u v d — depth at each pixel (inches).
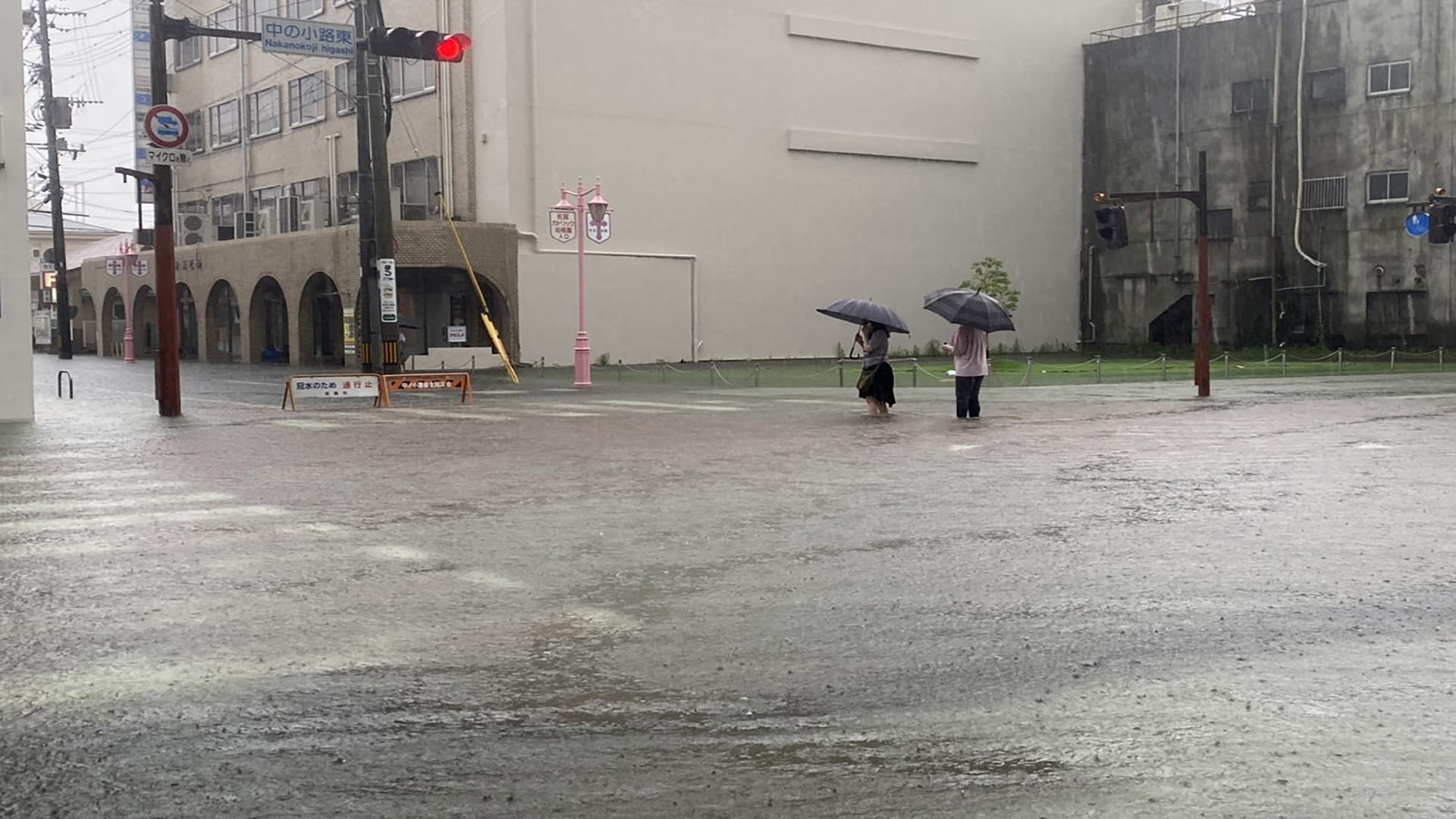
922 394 991.0
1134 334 1975.9
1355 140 1756.9
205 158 2039.9
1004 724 186.9
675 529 360.8
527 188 1503.4
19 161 745.6
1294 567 301.9
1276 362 1581.0
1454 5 1664.6
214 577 294.8
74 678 212.8
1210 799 156.6
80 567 306.2
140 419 756.0
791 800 157.6
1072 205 2015.3
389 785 163.5
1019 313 1963.6
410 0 1589.6
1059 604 264.4
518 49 1489.9
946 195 1873.8
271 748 177.6
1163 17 1977.1
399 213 1578.5
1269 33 1828.2
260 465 518.3
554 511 393.4
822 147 1742.1
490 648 231.6
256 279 1715.1
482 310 1499.8
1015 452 561.9
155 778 166.1
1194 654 225.0
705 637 239.0
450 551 326.6
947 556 318.7
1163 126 1935.3
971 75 1892.2
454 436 643.5
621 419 755.4
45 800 158.6
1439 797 156.3
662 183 1604.3
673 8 1604.3
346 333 1529.3
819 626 247.6
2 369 743.1
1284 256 1825.8
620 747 177.9
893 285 1824.6
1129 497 420.2
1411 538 339.9
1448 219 1161.4
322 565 308.8
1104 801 156.3
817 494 429.4
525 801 157.8
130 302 1851.6
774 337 1712.6
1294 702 195.9
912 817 151.9
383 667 219.9
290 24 906.1
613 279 1569.9
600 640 237.3
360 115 1098.1
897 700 199.2
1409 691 201.5
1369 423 701.3
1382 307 1743.4
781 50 1702.8
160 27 794.8
